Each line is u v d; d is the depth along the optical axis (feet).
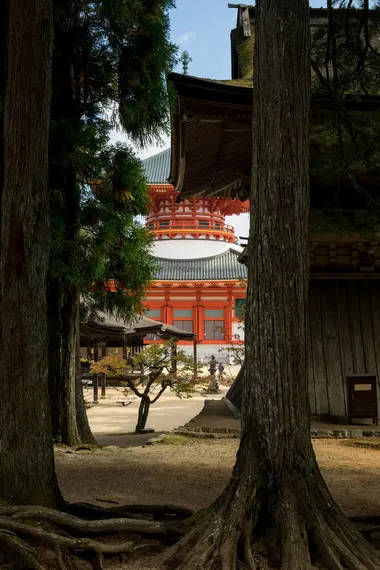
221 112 44.32
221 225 200.44
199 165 55.57
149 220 199.00
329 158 37.60
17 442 16.72
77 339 42.01
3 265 17.11
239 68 61.46
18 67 17.40
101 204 39.86
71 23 39.75
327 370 49.44
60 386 40.16
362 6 26.78
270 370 16.06
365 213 46.01
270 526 14.94
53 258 35.32
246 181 59.62
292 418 15.90
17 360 16.93
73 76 42.73
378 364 49.52
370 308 51.16
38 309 17.31
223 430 44.91
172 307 185.88
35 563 14.05
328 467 31.35
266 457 15.71
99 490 25.03
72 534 15.78
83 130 35.45
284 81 16.76
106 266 42.88
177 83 41.60
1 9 27.84
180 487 25.77
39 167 17.47
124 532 16.10
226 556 13.80
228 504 15.21
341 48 28.43
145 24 39.32
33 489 16.69
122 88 40.32
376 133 28.35
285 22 16.96
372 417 45.73
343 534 14.75
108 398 103.71
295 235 16.47
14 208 17.11
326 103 34.76
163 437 43.14
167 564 14.38
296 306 16.29
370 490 25.50
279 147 16.58
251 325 16.56
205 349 182.09
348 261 50.08
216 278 181.27
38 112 17.47
